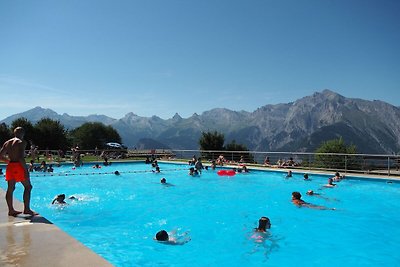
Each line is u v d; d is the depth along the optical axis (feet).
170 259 23.16
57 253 14.69
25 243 16.05
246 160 91.61
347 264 22.38
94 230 30.22
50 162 93.61
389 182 54.29
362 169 64.44
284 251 24.73
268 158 82.33
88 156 119.55
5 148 21.49
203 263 22.35
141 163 102.12
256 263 22.52
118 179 66.33
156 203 42.80
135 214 36.50
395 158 62.44
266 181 61.67
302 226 31.42
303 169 71.20
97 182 62.39
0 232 17.89
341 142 84.58
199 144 128.57
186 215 36.09
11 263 13.56
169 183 60.59
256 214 36.42
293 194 41.75
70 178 67.46
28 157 104.06
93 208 39.83
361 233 29.17
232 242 26.76
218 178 66.44
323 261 22.76
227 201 43.75
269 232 29.53
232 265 22.06
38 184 59.62
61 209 39.11
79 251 14.93
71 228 30.91
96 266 13.24
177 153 118.52
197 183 60.34
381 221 33.04
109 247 25.49
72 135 214.28
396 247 25.48
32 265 13.34
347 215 35.58
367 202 41.96
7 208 23.91
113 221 33.47
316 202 42.60
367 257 23.49
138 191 52.11
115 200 44.78
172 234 29.04
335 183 56.34
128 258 23.24
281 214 36.22
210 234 28.94
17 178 21.52
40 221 20.22
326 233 29.22
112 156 113.29
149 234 28.89
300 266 21.88
